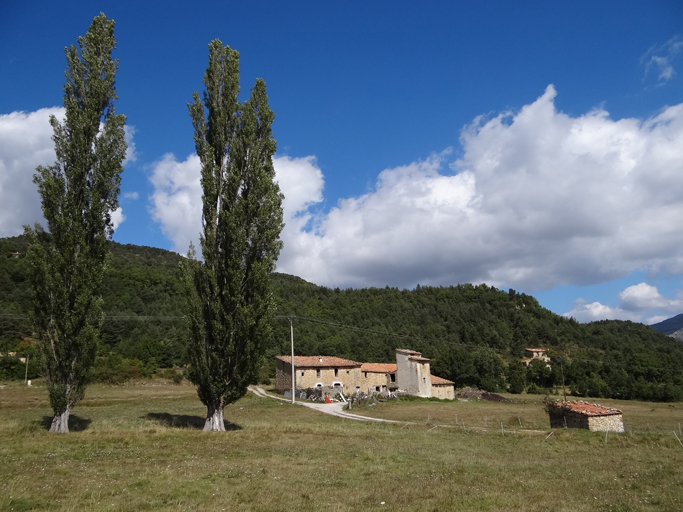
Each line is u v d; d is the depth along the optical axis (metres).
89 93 27.97
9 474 15.06
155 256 177.25
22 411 38.44
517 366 94.44
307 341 98.81
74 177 25.98
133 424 30.31
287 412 45.69
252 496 13.21
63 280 24.94
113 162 27.17
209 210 29.12
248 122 30.47
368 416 44.12
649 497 13.27
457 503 12.59
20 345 79.06
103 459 18.25
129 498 12.85
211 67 31.50
